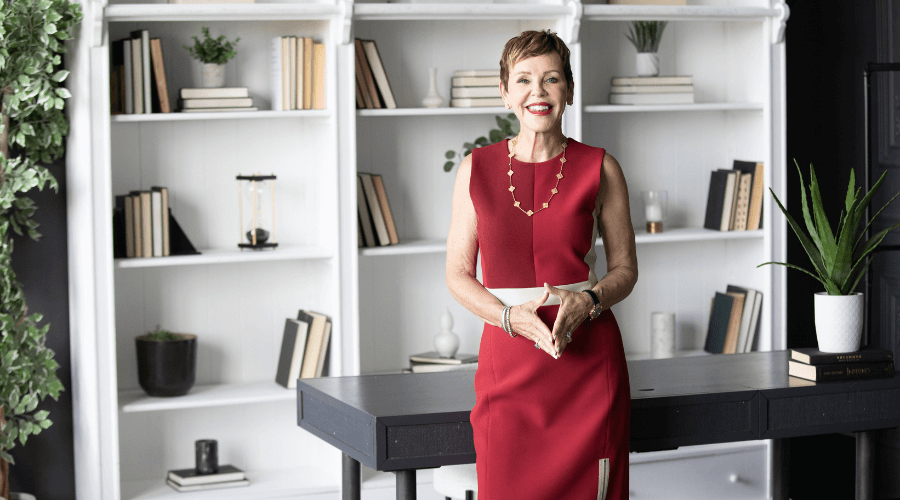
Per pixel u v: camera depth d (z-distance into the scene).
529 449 2.00
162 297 3.73
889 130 3.87
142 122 3.64
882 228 3.92
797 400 2.38
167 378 3.48
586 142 4.08
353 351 3.54
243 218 3.79
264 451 3.90
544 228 1.99
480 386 2.06
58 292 3.63
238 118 3.74
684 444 2.29
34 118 3.35
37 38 3.19
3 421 3.28
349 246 3.50
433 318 4.02
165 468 3.79
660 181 4.20
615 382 2.03
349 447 2.25
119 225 3.38
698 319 4.31
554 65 1.97
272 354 3.88
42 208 3.59
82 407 3.46
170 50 3.64
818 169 4.27
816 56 4.25
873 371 2.48
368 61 3.58
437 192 3.98
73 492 3.69
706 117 4.22
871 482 2.57
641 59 3.92
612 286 2.00
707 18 3.73
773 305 3.96
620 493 2.04
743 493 3.90
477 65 3.97
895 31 3.83
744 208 3.97
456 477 2.86
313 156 3.82
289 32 3.73
